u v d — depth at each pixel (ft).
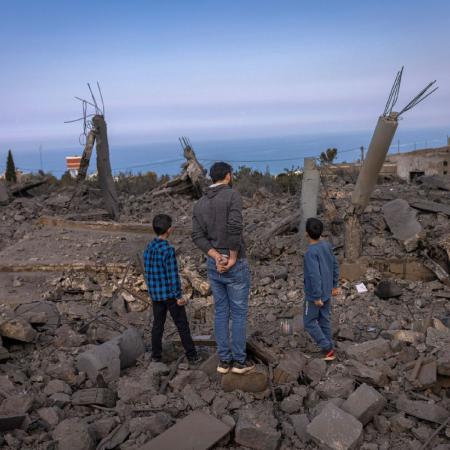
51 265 27.20
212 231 14.51
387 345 17.11
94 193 48.49
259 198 41.91
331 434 12.65
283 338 19.27
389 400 14.98
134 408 14.55
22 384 15.53
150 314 23.63
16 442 12.70
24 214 40.68
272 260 29.04
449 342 16.80
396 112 23.09
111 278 26.63
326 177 37.70
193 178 44.21
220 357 15.33
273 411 14.38
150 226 34.19
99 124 39.06
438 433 13.42
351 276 25.62
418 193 36.14
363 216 30.76
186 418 13.80
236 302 14.85
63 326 19.77
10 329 17.48
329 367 16.56
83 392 15.01
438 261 25.53
